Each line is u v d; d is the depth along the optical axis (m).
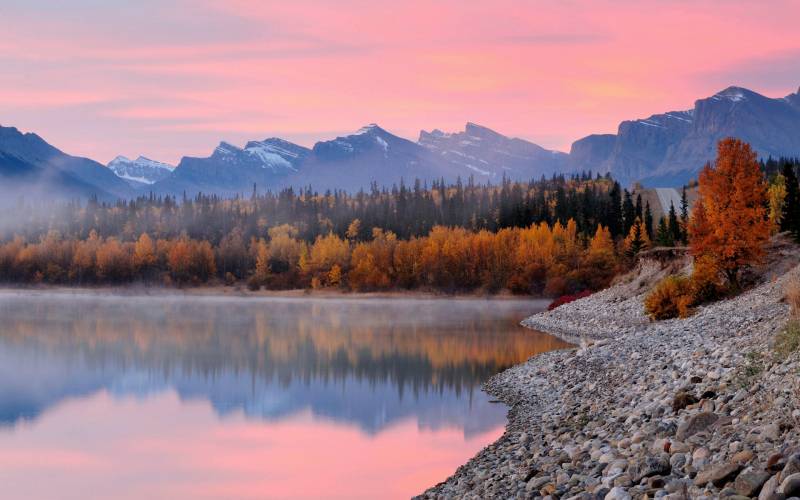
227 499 23.56
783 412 13.45
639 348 34.84
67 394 43.22
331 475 25.14
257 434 32.47
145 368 53.09
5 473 27.02
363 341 69.25
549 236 177.38
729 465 10.92
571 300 93.62
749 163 52.75
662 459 12.52
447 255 177.50
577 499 12.51
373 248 198.38
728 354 22.20
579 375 33.09
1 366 54.44
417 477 24.05
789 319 22.22
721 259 53.19
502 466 19.25
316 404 38.81
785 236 60.81
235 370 51.59
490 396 36.88
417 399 38.47
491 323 90.25
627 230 185.12
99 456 29.31
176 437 32.22
